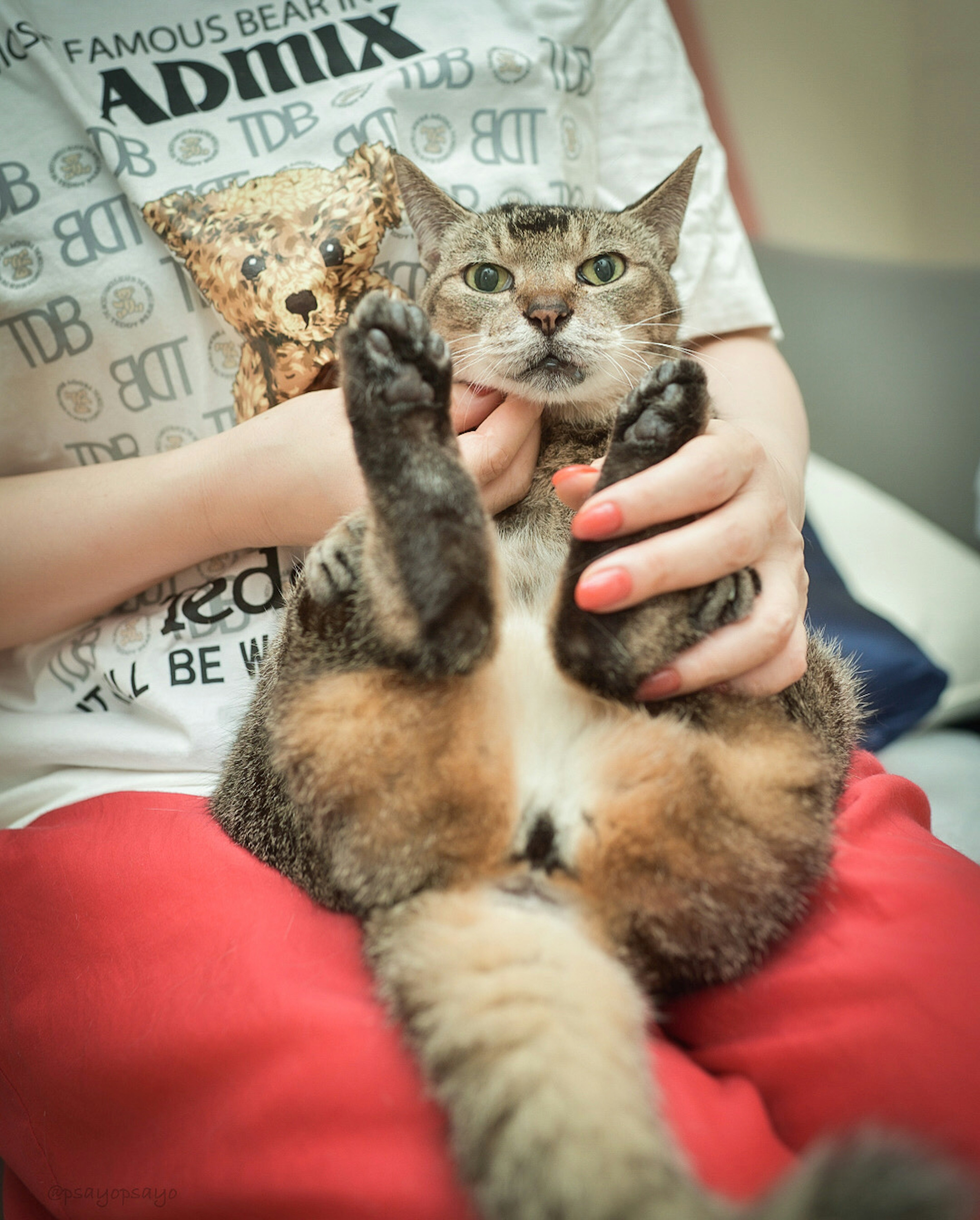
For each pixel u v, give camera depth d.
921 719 0.64
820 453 0.88
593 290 0.48
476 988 0.34
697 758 0.37
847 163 0.81
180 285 0.48
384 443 0.36
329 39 0.51
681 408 0.37
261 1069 0.34
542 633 0.39
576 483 0.39
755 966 0.37
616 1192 0.29
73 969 0.39
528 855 0.37
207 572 0.49
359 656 0.38
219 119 0.49
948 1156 0.30
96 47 0.50
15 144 0.48
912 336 0.83
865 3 0.77
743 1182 0.31
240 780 0.42
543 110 0.53
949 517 0.86
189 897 0.39
